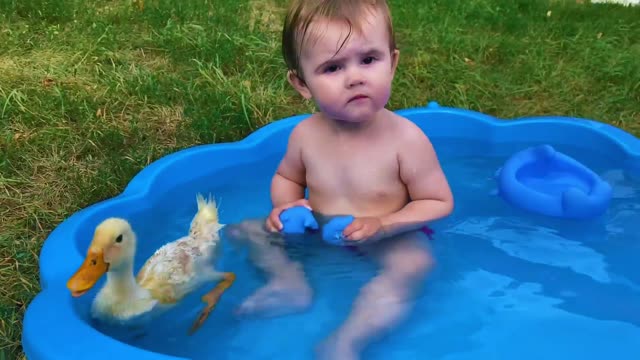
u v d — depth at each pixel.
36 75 2.04
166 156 1.61
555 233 1.38
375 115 1.36
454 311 1.20
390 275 1.25
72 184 1.62
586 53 2.28
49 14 2.41
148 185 1.51
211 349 1.13
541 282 1.26
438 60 2.22
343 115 1.30
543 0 2.90
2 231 1.48
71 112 1.87
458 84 2.07
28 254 1.41
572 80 2.13
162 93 1.96
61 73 2.05
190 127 1.85
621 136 1.66
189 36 2.28
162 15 2.45
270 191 1.52
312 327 1.16
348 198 1.38
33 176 1.64
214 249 1.25
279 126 1.73
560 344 1.14
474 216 1.43
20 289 1.34
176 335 1.15
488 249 1.33
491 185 1.56
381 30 1.29
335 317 1.18
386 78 1.30
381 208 1.38
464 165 1.66
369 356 1.12
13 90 1.92
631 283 1.25
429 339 1.15
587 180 1.49
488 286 1.24
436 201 1.38
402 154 1.37
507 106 2.02
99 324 1.14
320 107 1.31
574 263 1.30
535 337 1.15
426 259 1.29
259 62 2.17
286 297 1.21
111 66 2.12
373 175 1.37
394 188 1.38
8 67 2.07
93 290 1.20
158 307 1.15
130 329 1.14
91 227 1.38
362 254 1.29
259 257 1.29
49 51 2.17
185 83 2.02
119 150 1.75
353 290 1.22
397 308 1.20
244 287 1.23
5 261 1.40
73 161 1.70
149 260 1.19
